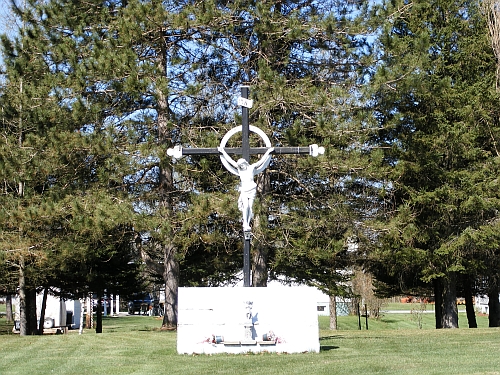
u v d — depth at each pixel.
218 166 22.25
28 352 14.08
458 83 25.02
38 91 20.97
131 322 49.34
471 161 24.62
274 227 23.02
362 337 17.16
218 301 12.66
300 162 20.69
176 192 22.25
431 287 32.31
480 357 11.53
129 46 20.86
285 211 22.88
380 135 25.14
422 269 25.30
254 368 10.66
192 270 26.91
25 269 23.84
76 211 19.92
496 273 27.33
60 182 22.14
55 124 21.06
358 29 21.33
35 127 21.89
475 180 23.55
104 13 21.92
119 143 20.98
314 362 11.21
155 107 21.91
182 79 22.62
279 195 23.34
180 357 12.21
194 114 22.44
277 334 12.62
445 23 25.77
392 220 22.50
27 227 21.78
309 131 21.84
